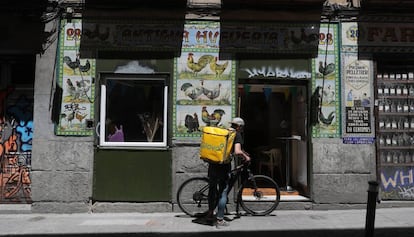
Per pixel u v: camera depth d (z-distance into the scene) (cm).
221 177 716
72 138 829
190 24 848
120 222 748
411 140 883
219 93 845
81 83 836
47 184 821
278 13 855
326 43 862
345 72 861
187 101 841
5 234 671
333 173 849
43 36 837
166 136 849
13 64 864
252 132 903
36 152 823
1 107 869
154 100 862
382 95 883
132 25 843
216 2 851
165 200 831
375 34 868
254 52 852
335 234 680
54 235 666
